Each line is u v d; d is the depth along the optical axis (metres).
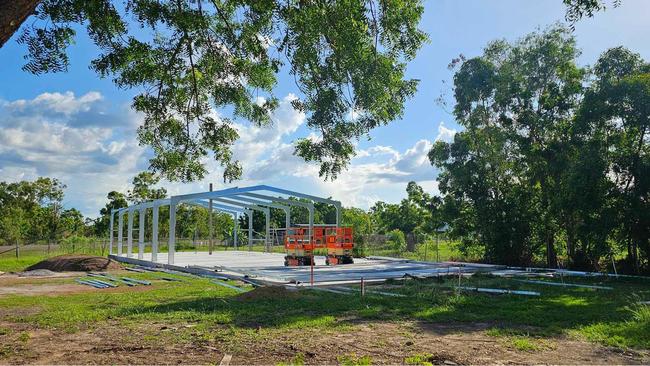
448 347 7.40
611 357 6.82
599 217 19.16
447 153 26.16
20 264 28.33
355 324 9.23
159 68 9.61
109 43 8.98
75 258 24.53
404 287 14.91
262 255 33.16
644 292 14.15
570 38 24.97
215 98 10.27
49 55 8.03
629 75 19.88
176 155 10.43
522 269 21.95
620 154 19.16
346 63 8.27
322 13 7.97
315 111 8.54
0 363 6.40
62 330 8.73
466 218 26.81
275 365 6.25
